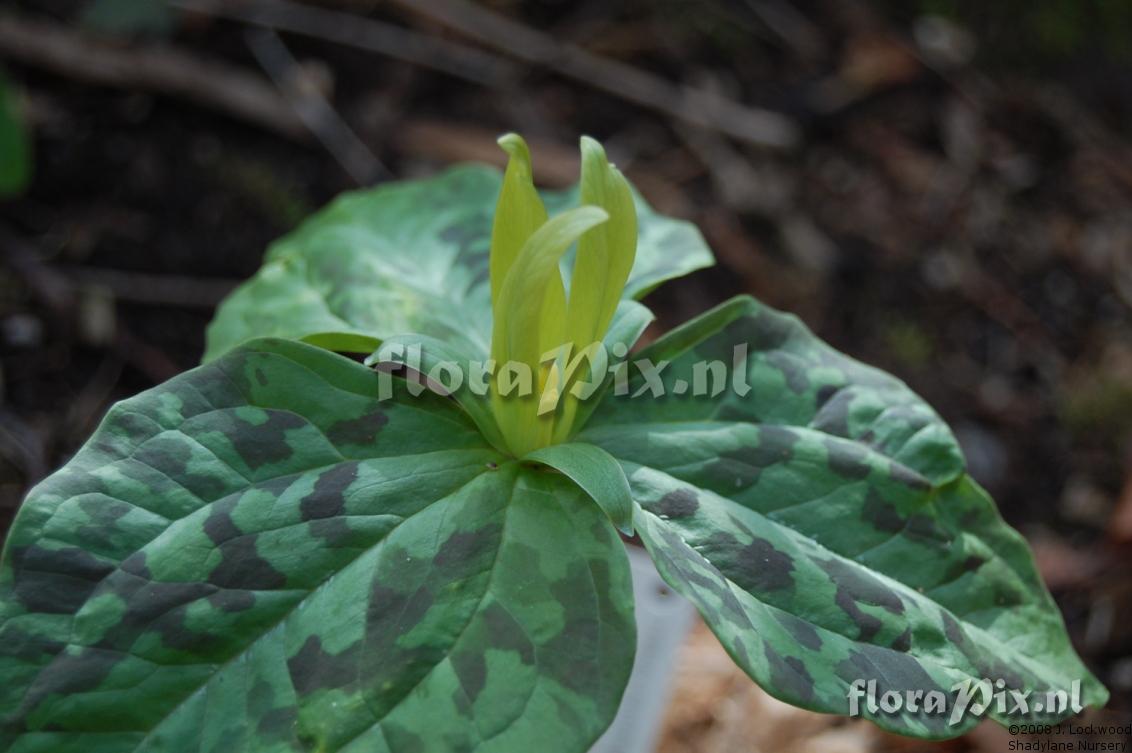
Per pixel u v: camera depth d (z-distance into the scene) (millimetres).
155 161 537
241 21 589
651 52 652
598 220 272
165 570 276
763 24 682
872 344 559
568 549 286
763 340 323
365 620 277
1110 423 534
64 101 542
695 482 304
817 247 591
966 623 305
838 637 288
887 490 310
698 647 442
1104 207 635
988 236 612
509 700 270
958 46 692
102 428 283
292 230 532
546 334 299
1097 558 477
